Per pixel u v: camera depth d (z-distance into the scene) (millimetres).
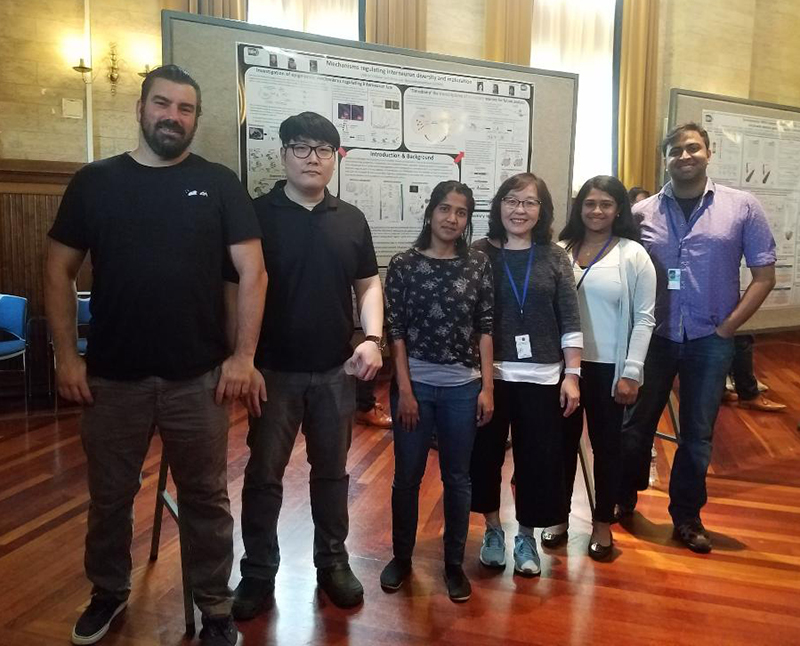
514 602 2037
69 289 1640
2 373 4305
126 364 1618
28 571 2186
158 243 1578
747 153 3443
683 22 6332
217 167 1691
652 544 2455
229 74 2199
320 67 2344
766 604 2057
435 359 1970
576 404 2086
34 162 4602
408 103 2527
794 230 3607
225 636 1757
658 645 1836
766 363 5629
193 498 1750
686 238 2439
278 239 1829
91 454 1681
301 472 3059
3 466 3141
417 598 2047
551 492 2174
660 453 3502
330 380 1914
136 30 4863
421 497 2830
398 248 2582
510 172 2768
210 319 1672
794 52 7098
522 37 5746
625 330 2213
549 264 2115
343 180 2451
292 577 2156
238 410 4039
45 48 4641
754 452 3512
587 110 6336
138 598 2020
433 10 5602
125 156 1628
